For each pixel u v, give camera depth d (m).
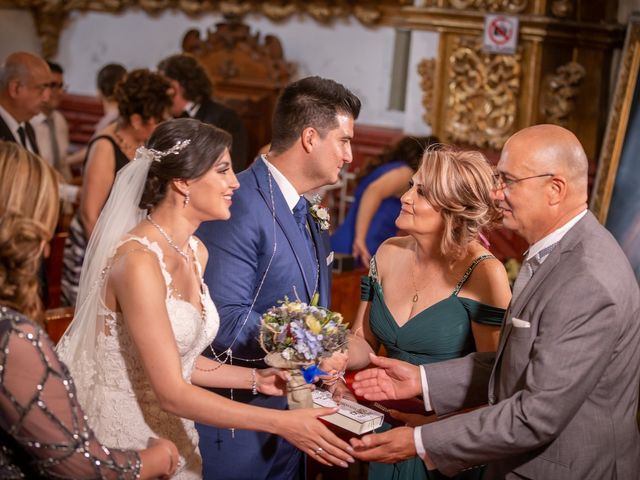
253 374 2.73
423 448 2.50
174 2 9.05
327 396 2.96
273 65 8.44
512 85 6.82
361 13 8.20
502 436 2.38
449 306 2.98
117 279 2.36
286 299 2.67
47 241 1.98
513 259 6.57
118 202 2.49
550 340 2.35
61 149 7.31
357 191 5.65
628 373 2.42
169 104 4.70
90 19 9.54
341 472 3.77
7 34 9.30
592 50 6.67
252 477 2.94
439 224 2.96
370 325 3.18
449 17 6.98
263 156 2.96
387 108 8.30
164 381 2.32
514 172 2.46
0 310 1.87
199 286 2.63
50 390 1.89
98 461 1.96
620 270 2.38
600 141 6.77
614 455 2.42
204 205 2.49
